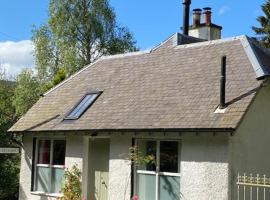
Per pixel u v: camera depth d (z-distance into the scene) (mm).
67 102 17891
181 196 13141
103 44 43844
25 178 18141
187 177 13070
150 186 14180
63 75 32531
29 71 41156
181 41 17719
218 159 12445
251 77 13539
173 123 13328
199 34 20562
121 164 14844
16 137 19828
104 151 16016
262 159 13141
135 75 17109
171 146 13844
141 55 18250
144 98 15375
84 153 16219
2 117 23875
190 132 12906
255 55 14344
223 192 12227
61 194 16719
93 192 16141
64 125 16344
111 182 15062
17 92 39812
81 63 42281
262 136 13211
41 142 17969
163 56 17359
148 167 14406
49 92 19547
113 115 15328
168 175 13758
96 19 43750
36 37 43438
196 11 20922
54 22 43281
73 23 43219
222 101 12945
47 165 17484
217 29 20875
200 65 15602
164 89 15312
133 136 14586
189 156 13094
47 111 18125
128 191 14547
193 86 14672
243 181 11836
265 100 13438
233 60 14852
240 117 12180
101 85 17719
